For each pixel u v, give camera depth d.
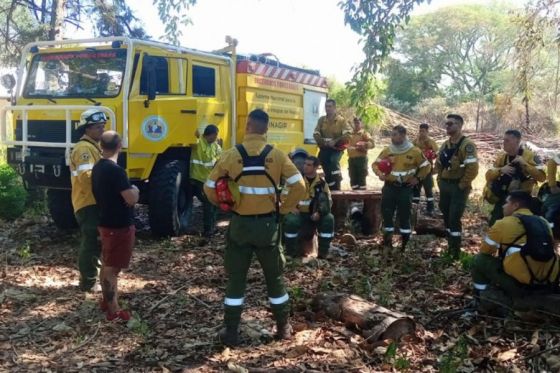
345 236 8.16
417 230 8.91
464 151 6.91
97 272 6.01
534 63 11.09
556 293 5.01
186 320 5.25
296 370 4.11
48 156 7.81
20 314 5.38
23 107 7.84
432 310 5.45
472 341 4.64
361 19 7.88
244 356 4.45
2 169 9.64
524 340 4.62
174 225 8.27
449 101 44.25
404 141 7.43
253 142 4.43
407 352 4.48
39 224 9.30
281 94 10.33
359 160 10.67
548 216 6.62
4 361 4.39
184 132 8.16
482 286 5.27
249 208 4.42
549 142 23.97
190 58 8.55
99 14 15.47
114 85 7.80
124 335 4.88
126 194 4.95
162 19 10.53
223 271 6.82
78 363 4.35
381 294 5.76
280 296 4.65
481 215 10.66
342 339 4.71
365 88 8.67
